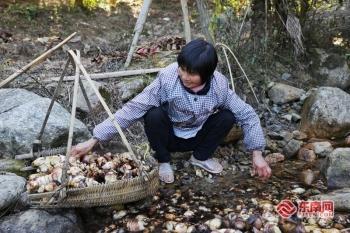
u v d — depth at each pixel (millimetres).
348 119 3768
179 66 2785
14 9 5605
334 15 4934
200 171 3355
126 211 2916
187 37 4105
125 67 4305
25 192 2768
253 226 2781
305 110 3980
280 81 4500
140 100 2961
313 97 3943
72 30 5352
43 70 4250
